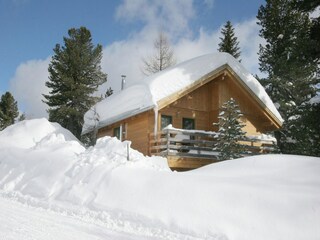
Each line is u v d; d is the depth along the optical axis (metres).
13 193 11.68
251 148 17.23
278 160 10.07
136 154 13.13
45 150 14.62
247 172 9.77
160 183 9.02
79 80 34.94
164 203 8.31
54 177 11.66
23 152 15.31
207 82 18.16
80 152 14.24
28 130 22.39
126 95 19.72
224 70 18.19
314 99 28.42
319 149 17.81
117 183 9.74
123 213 8.45
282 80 26.23
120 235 6.92
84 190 10.11
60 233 6.61
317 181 8.20
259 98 18.97
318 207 7.04
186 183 8.72
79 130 35.12
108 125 20.95
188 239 6.91
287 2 26.78
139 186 9.26
